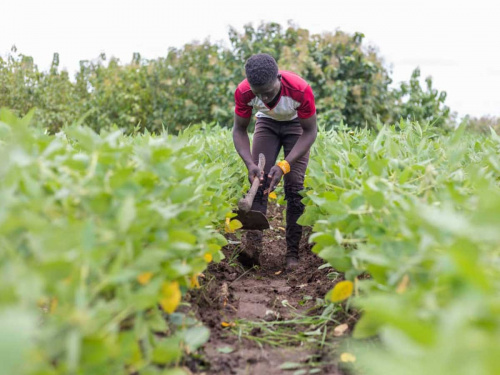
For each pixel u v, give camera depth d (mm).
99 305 1529
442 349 1005
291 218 4719
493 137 3848
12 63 13453
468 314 1094
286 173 4648
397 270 1867
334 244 2533
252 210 4398
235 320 3309
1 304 1290
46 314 1808
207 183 2867
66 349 1384
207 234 2707
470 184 2559
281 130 4754
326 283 3930
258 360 2773
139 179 2131
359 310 3000
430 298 1482
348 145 4266
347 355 2605
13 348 1058
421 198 2521
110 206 1881
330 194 2730
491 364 949
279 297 3924
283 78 4344
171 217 2119
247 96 4461
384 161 2531
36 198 1696
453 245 1356
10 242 1592
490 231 1383
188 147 2889
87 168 2053
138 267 1675
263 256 5098
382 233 2254
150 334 1985
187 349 2500
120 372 1596
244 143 4668
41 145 2252
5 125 2396
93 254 1512
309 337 3045
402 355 1125
